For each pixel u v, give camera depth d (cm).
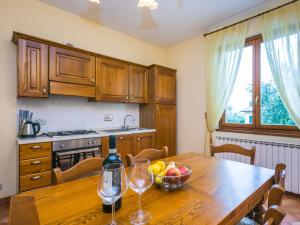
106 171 69
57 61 227
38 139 199
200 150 328
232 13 265
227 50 275
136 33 331
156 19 283
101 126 308
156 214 69
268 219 56
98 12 266
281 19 222
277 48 224
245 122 276
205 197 84
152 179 81
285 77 217
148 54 373
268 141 239
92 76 259
